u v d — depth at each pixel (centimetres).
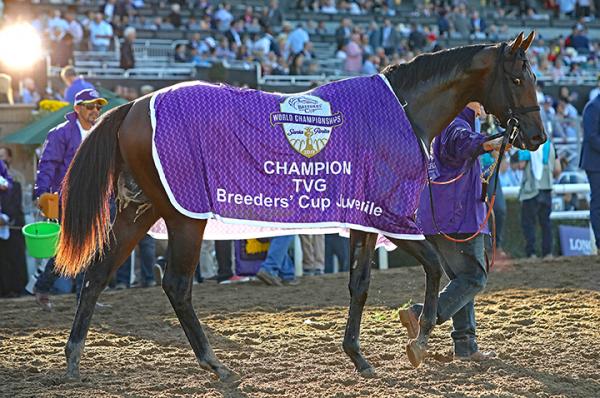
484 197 809
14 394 717
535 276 1315
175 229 732
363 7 3481
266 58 2702
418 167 749
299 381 748
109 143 733
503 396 694
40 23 2647
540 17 3753
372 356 836
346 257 1512
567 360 813
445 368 793
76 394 716
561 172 1953
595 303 1085
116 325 1026
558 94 2814
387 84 770
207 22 2861
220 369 740
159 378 768
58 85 2278
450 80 786
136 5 2991
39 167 1135
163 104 727
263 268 1323
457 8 3438
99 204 730
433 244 825
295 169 730
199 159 720
